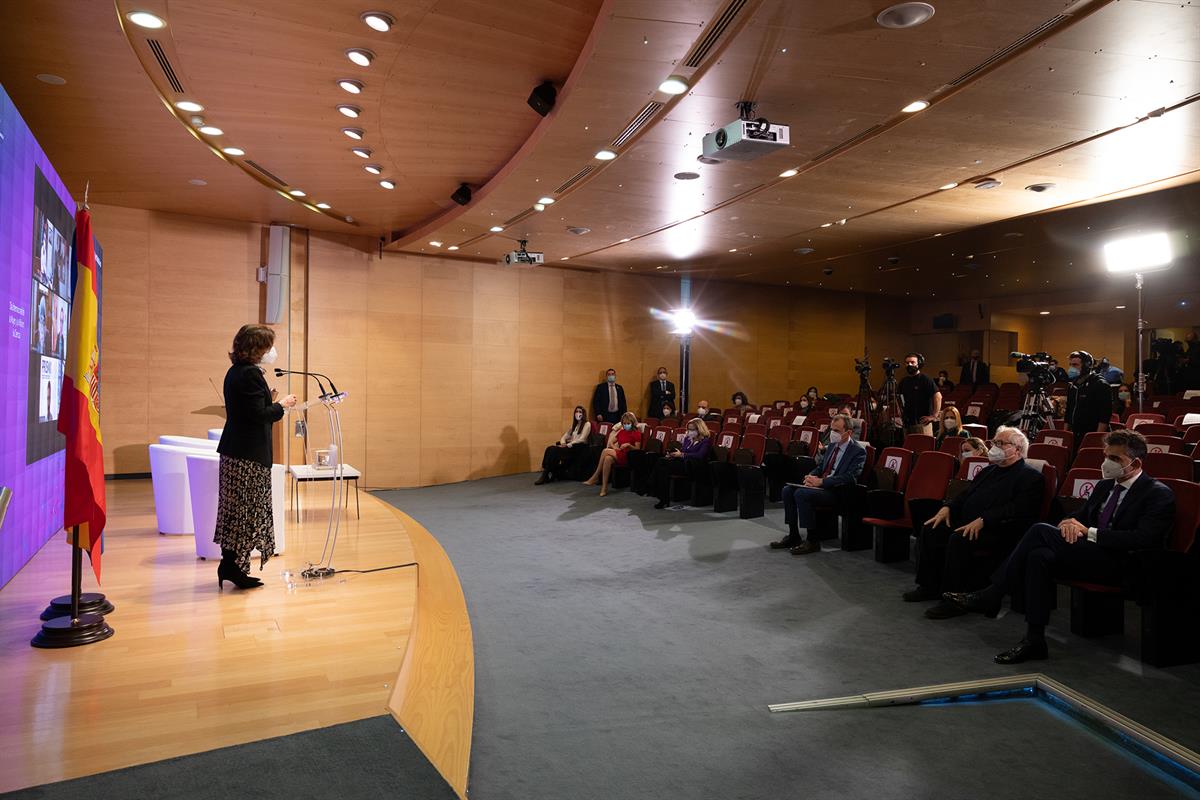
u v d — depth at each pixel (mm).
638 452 9680
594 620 4504
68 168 7465
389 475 11039
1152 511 3783
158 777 2363
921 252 10977
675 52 4320
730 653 3922
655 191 7492
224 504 4504
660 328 13875
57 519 6262
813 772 2676
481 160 7164
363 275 10898
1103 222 8711
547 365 12664
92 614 3799
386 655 3512
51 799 2211
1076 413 7020
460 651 3895
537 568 5816
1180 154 6039
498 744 2877
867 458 6918
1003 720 3135
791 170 6695
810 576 5496
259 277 10000
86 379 3631
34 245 4910
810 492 6238
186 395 9586
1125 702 3229
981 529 4625
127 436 9273
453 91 5465
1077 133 5570
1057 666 3670
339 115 5973
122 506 7516
